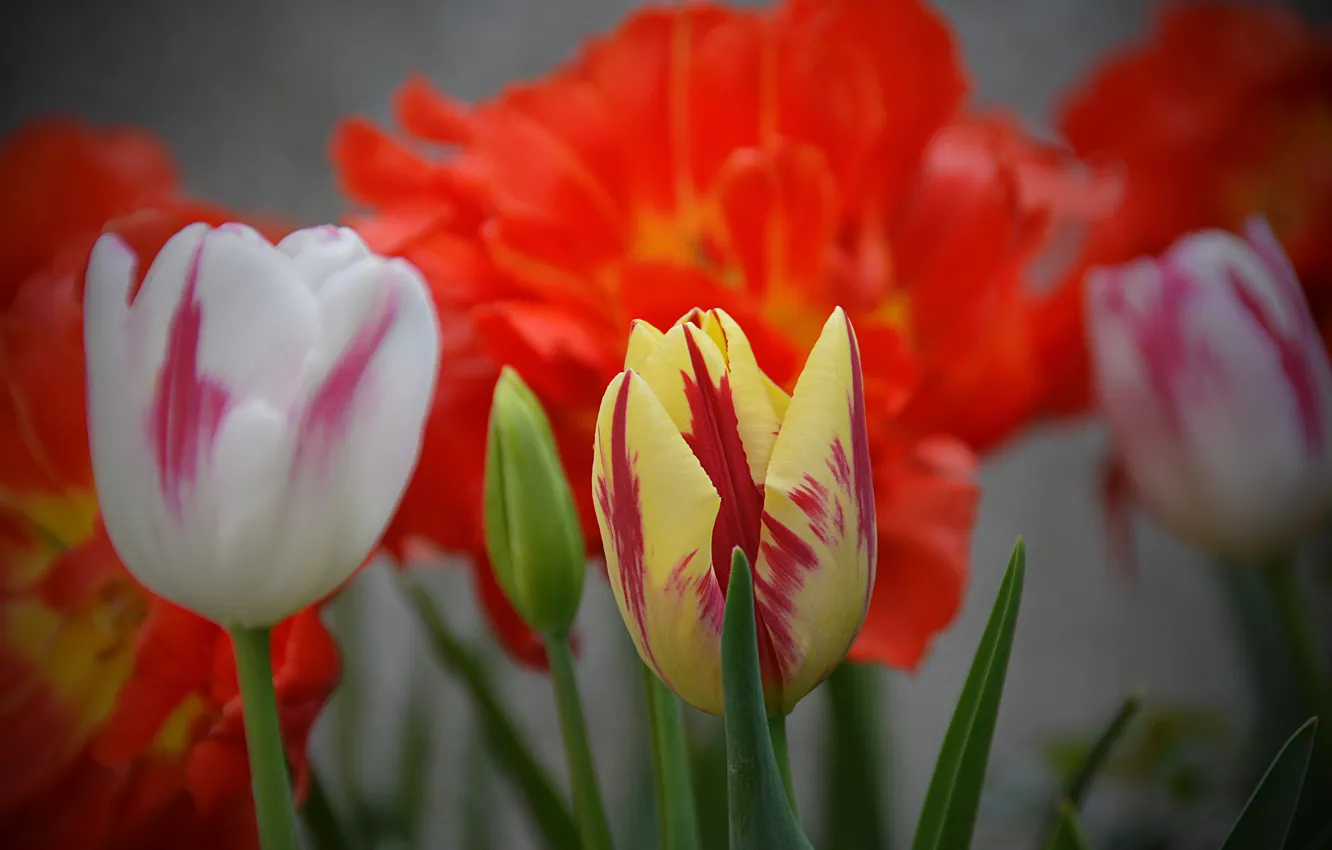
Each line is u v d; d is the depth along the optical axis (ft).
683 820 1.59
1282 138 2.17
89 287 1.46
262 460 1.44
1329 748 1.80
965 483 1.77
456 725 2.66
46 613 1.73
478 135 1.79
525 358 1.71
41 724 1.71
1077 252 2.29
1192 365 1.76
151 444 1.44
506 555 1.56
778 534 1.41
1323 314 2.07
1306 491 1.77
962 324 1.86
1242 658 2.58
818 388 1.41
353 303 1.45
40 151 2.03
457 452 1.75
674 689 1.44
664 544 1.41
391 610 3.60
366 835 2.02
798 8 1.93
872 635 1.73
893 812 2.42
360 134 1.81
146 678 1.60
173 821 1.68
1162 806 2.62
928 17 1.91
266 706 1.50
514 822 2.73
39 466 1.73
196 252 1.44
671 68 1.86
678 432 1.40
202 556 1.45
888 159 1.90
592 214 1.78
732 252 1.78
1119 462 2.08
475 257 1.77
